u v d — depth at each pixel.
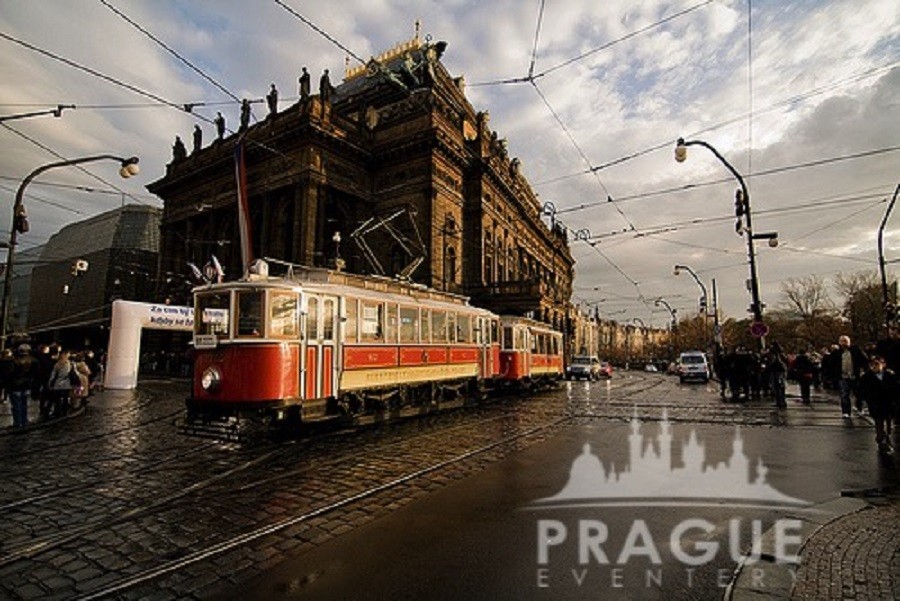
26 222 16.47
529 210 53.03
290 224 37.09
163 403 19.17
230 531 5.54
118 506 6.49
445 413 16.45
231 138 40.81
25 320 77.44
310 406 11.62
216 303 11.13
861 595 3.83
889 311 24.55
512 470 8.20
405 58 40.94
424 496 6.79
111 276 59.94
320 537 5.36
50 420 14.27
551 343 30.80
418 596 4.05
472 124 43.28
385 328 14.55
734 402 19.80
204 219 44.41
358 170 36.84
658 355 116.50
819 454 9.36
